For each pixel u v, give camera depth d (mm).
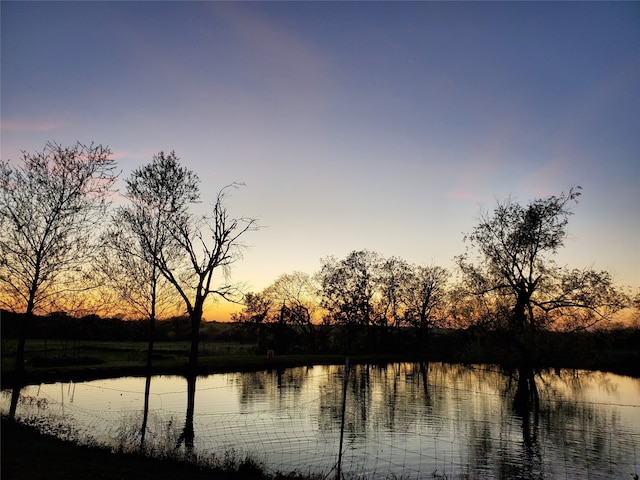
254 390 36719
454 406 30125
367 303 86438
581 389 39750
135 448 16266
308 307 88562
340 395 34562
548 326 36656
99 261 34625
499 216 42094
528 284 39969
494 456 18688
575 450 19703
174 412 26203
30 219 33250
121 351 64125
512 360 35094
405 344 93375
